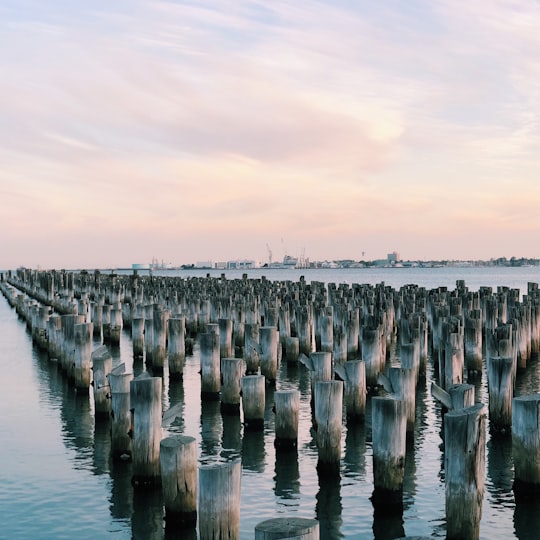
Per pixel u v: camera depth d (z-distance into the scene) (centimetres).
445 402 1652
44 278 6962
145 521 1424
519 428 1469
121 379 1809
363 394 2078
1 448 1938
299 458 1794
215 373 2495
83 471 1728
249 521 1405
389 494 1449
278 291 5447
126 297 6600
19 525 1414
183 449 1369
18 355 3662
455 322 2758
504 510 1440
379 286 5419
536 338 3375
